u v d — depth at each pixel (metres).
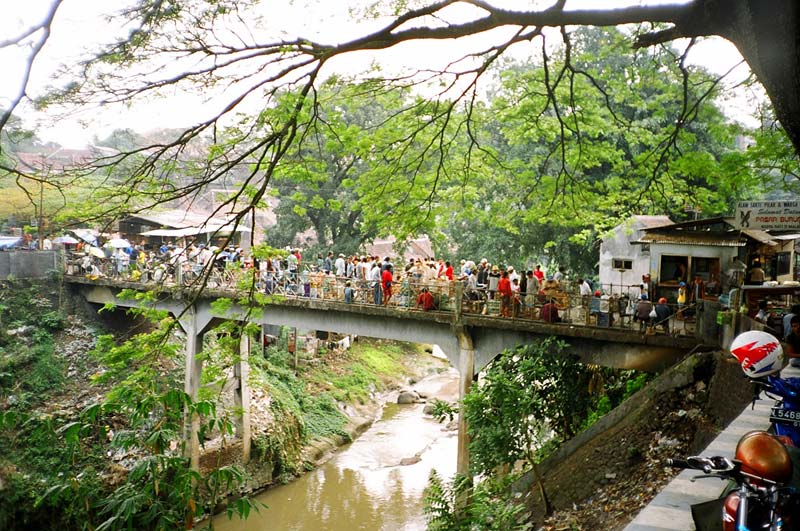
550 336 17.97
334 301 22.59
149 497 6.26
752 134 10.15
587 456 13.39
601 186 12.09
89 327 31.00
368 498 25.64
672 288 18.66
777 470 3.20
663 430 12.81
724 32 5.52
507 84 11.91
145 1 6.19
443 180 12.34
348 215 37.81
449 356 20.23
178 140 7.65
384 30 6.68
